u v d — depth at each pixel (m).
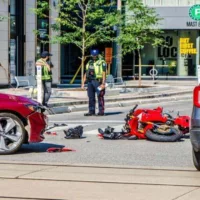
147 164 20.81
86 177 18.19
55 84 67.06
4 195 15.81
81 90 51.50
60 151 23.56
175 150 24.05
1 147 22.41
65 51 79.75
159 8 82.38
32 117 22.45
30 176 18.30
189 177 18.23
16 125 22.39
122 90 57.25
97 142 26.33
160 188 16.66
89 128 31.69
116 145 25.39
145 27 59.06
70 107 42.78
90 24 54.44
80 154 22.95
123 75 83.62
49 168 19.70
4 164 20.42
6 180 17.72
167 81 79.81
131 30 58.06
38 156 22.33
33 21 64.81
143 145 25.38
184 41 83.12
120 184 17.16
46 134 28.72
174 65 84.06
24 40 63.97
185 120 27.34
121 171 19.23
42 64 40.06
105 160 21.64
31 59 64.69
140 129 27.06
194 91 18.31
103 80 38.50
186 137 27.78
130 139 27.02
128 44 59.38
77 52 79.62
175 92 59.00
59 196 15.71
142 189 16.50
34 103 22.84
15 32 63.25
